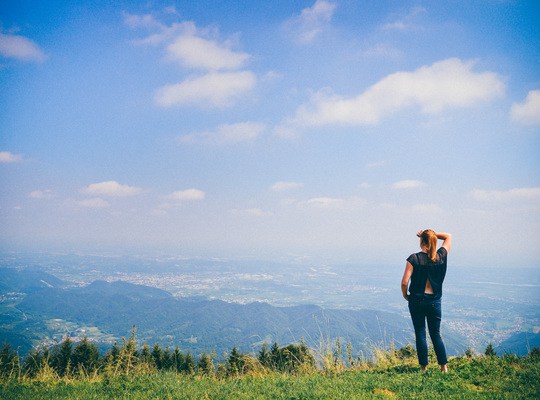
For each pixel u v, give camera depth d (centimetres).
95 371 974
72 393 720
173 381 793
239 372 956
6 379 905
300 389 670
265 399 616
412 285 741
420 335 751
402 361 938
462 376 712
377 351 988
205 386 746
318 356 998
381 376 750
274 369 985
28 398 687
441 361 739
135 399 654
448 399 573
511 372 713
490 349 930
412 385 653
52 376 965
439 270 730
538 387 614
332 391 642
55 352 1188
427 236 726
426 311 734
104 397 671
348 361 968
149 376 868
